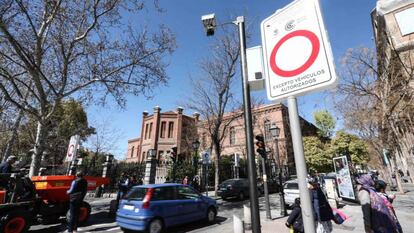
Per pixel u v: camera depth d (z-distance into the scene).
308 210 1.50
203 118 21.30
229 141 35.81
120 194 13.30
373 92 11.97
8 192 8.30
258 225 3.16
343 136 39.47
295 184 14.60
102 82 13.88
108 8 13.41
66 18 12.41
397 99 10.65
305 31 1.77
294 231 5.12
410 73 10.12
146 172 19.09
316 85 1.62
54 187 9.67
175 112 40.75
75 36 13.55
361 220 9.91
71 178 10.23
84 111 25.11
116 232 9.06
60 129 21.56
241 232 4.37
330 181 13.99
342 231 8.11
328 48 1.62
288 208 14.24
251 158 3.38
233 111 20.89
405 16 12.90
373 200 3.81
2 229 7.56
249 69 2.74
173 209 9.08
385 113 10.90
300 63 1.73
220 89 19.94
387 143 17.06
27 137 19.84
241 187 19.25
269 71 1.92
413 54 10.51
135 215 8.41
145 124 42.22
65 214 9.88
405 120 10.64
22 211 8.05
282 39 1.89
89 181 11.09
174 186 9.65
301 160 1.58
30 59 11.28
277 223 9.90
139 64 14.25
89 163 24.16
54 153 21.48
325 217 5.18
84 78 14.26
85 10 13.46
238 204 16.61
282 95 1.79
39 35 12.12
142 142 41.22
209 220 10.43
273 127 14.35
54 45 13.06
